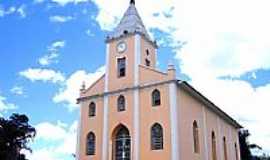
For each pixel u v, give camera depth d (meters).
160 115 31.42
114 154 33.34
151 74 33.34
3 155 51.12
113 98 34.84
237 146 48.88
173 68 32.25
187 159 31.17
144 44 36.38
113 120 34.00
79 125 36.28
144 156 31.05
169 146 29.98
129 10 38.97
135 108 33.00
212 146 38.62
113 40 37.16
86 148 34.94
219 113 42.06
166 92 31.83
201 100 36.78
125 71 35.09
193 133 34.03
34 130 55.88
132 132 32.38
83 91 37.41
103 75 36.62
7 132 52.03
